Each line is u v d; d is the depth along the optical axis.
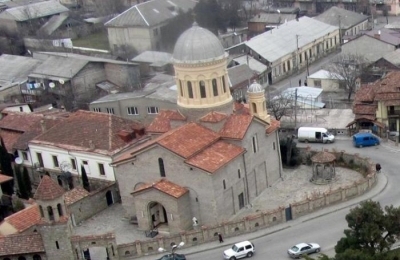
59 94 152.75
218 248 81.56
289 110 127.12
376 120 114.31
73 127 106.19
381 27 184.88
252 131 92.62
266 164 97.25
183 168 85.25
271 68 157.12
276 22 199.25
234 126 91.56
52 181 78.75
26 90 155.75
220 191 86.00
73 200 91.81
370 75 140.12
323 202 88.94
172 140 86.75
